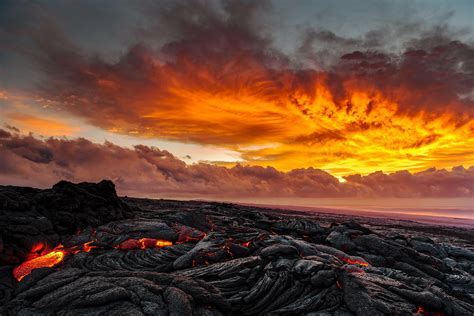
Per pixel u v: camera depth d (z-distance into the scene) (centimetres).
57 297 1139
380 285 1616
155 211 3209
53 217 2094
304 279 1516
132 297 1145
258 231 2338
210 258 1773
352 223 2786
